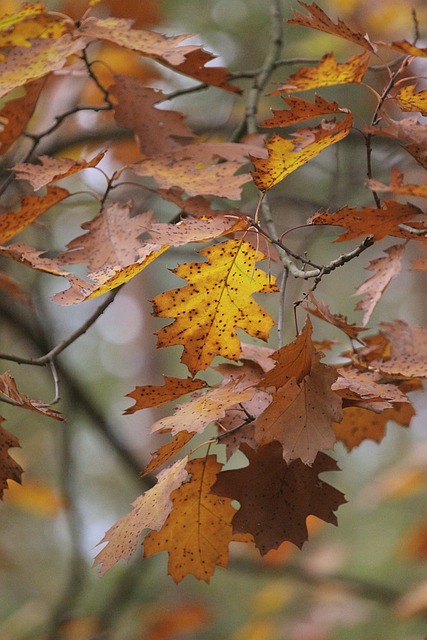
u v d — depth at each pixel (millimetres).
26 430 8727
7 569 7191
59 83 4566
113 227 2322
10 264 5062
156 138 2592
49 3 4285
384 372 2006
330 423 1758
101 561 1879
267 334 1944
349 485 10273
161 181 2369
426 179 5199
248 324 1933
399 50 1914
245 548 6230
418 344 2047
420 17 5355
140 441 9820
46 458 8969
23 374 8500
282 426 1769
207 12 5852
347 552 6590
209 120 5488
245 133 3326
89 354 11555
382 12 5383
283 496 1918
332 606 6172
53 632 5836
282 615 7316
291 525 1905
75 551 5637
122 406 10711
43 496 5492
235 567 5996
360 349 2281
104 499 10438
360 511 9430
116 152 4832
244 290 1893
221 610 8461
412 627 7305
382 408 1886
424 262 2043
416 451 5438
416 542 5641
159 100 2654
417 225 1778
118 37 2404
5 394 1880
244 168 5211
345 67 1973
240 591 8617
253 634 6598
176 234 1792
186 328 1919
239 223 1822
